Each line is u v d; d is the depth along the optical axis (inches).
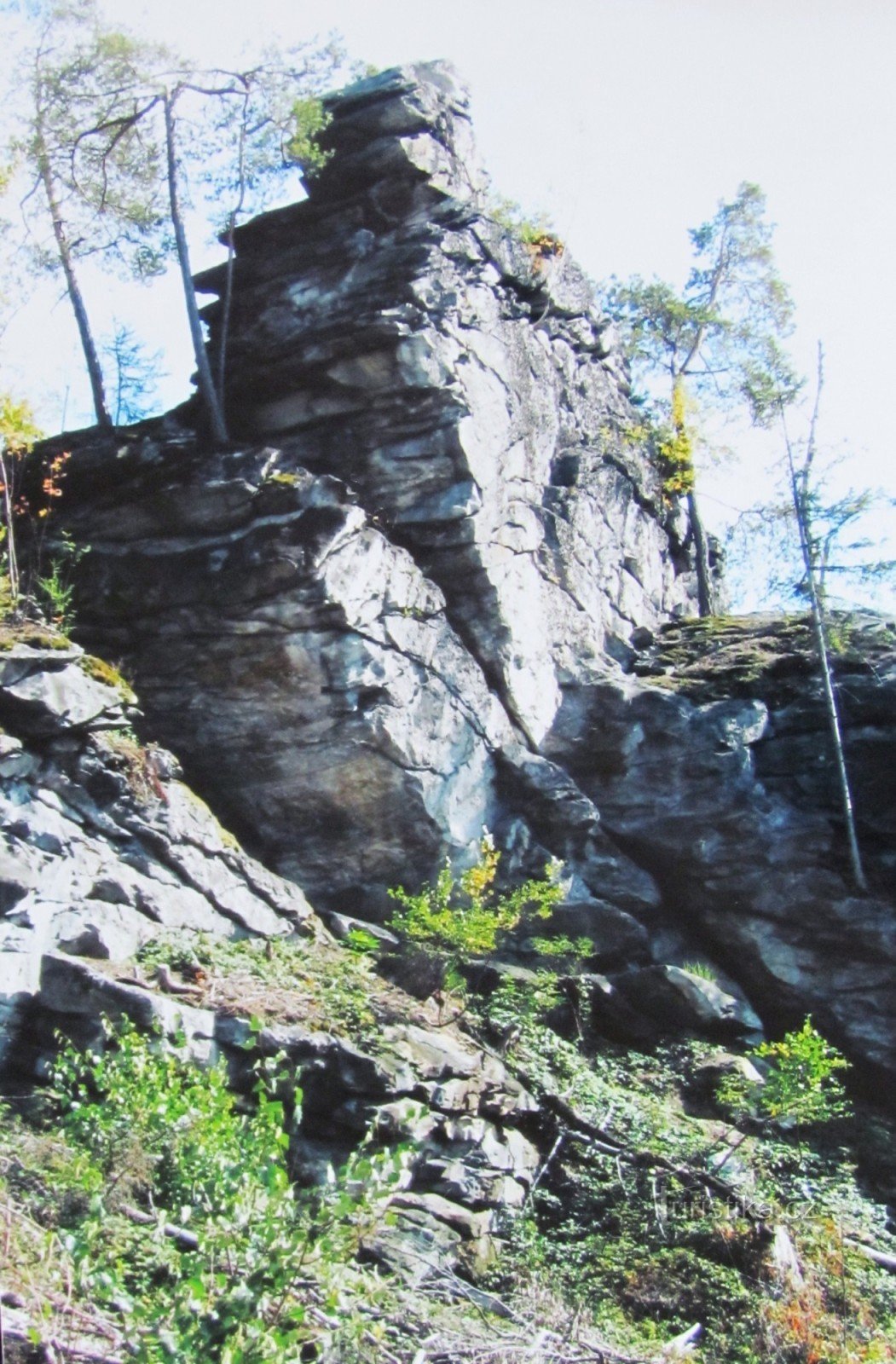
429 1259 398.9
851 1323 423.8
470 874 560.1
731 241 1069.1
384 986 515.8
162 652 598.9
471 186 754.8
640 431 891.4
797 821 678.5
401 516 655.8
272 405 677.9
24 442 587.8
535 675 684.7
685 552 951.6
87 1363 271.4
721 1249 444.8
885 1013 638.5
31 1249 306.0
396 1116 429.4
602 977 608.1
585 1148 488.4
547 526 745.0
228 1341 254.1
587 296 866.1
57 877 462.3
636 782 688.4
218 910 523.2
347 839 606.9
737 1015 613.9
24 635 498.3
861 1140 594.6
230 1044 434.6
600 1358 357.1
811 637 755.4
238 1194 282.4
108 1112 346.9
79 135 704.4
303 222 721.0
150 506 610.9
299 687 588.4
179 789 532.4
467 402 666.2
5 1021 423.2
